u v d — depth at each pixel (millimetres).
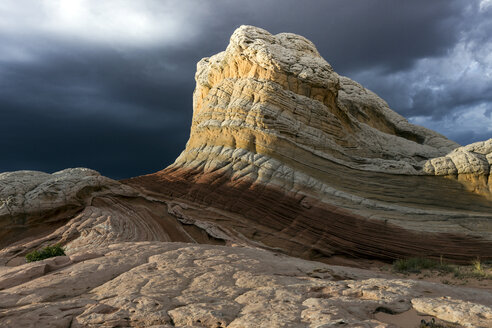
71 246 17219
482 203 23375
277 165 25281
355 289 8391
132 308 6953
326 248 20562
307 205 22812
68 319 6633
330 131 29203
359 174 26141
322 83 29844
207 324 6312
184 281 9008
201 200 23875
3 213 19281
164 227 21109
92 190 22797
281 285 8922
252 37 30219
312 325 5957
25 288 8406
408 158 32406
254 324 6066
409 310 7242
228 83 31016
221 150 27891
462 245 19688
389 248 19984
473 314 6598
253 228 21578
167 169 30156
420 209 23047
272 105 27547
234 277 9562
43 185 21375
